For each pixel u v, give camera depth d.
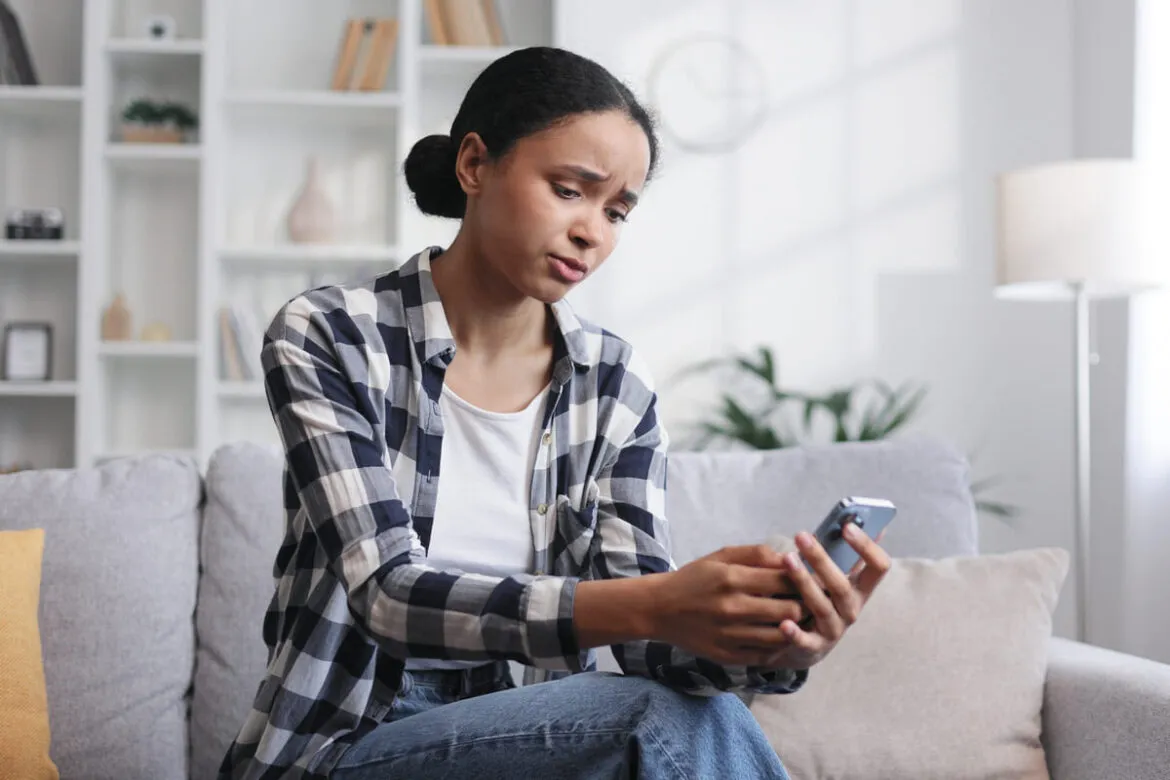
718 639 0.94
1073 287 2.87
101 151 3.45
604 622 0.95
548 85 1.10
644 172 1.13
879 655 1.66
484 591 0.98
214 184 3.46
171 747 1.61
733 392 3.69
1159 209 2.55
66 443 3.64
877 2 3.75
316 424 1.10
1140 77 3.25
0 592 1.47
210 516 1.73
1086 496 2.79
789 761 1.61
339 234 3.64
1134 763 1.48
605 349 1.32
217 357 3.50
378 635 1.01
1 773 1.40
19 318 3.64
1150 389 3.10
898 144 3.74
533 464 1.24
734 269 3.71
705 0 3.75
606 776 0.98
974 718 1.62
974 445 3.68
